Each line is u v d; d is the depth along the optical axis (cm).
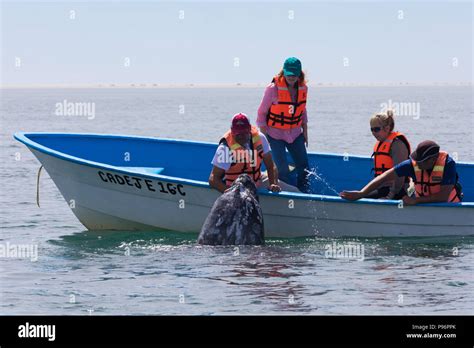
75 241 1262
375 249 1191
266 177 1304
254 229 1199
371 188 1233
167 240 1256
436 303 917
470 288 978
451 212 1255
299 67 1293
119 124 5406
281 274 1041
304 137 1352
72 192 1334
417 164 1224
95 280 1017
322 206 1248
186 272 1051
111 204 1316
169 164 1537
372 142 3288
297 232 1269
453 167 1234
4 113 7819
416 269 1070
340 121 5562
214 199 1255
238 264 1091
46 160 1325
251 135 1234
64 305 914
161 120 6150
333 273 1046
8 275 1046
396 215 1253
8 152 2812
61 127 4959
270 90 1306
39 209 1587
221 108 10619
